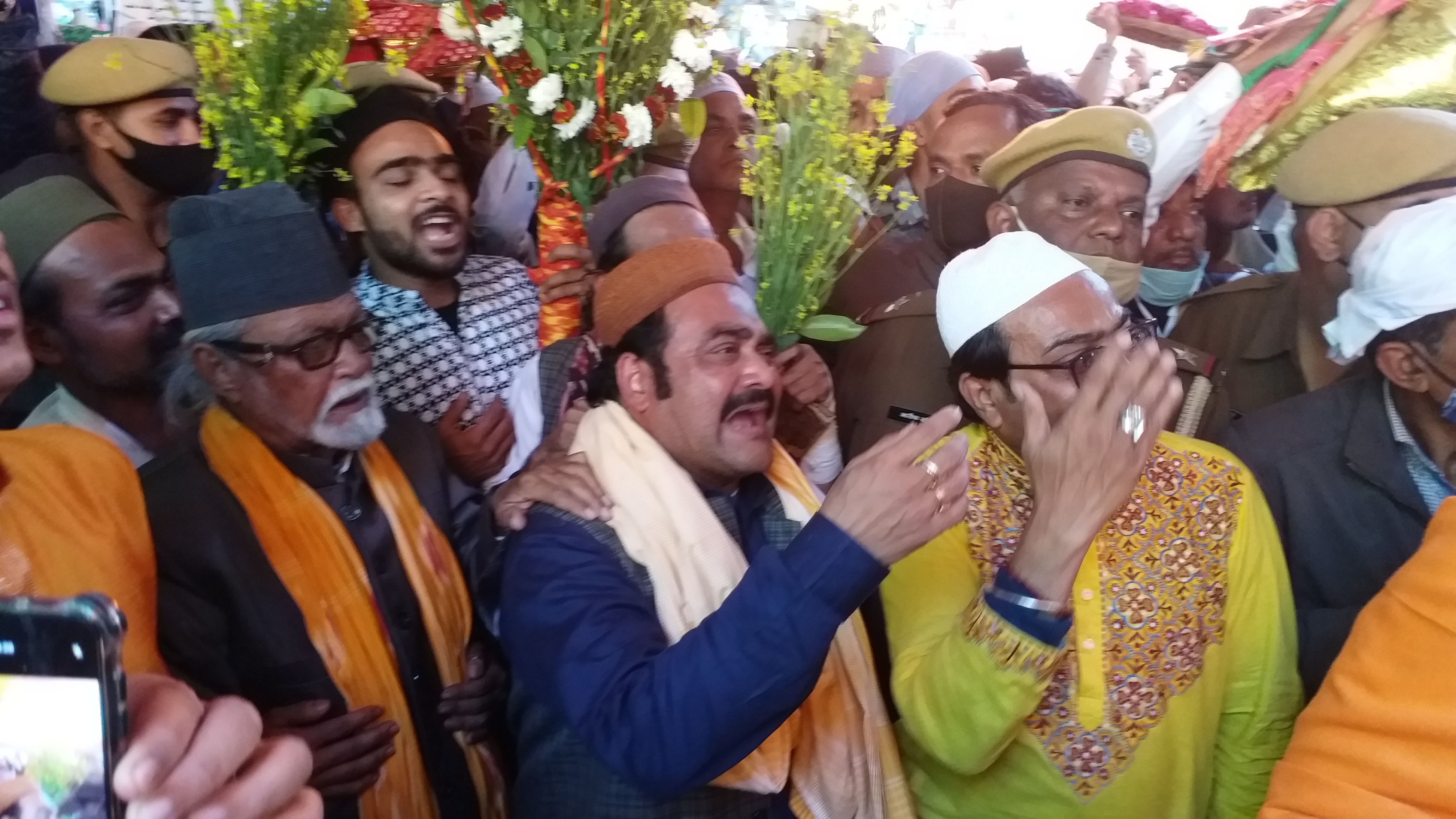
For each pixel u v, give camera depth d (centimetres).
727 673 86
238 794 54
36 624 48
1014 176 164
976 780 120
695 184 203
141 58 152
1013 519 119
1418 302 125
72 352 131
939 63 191
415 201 164
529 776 116
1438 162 127
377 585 127
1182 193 167
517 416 158
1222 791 125
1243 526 118
